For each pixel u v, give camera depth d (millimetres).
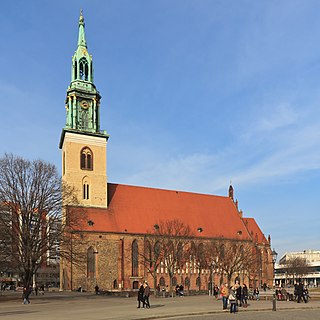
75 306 46500
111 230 92062
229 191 121875
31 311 39812
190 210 109375
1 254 58969
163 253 94312
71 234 75625
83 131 95250
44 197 62031
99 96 98938
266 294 79562
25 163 62531
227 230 110250
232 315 37125
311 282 194875
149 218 100000
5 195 60531
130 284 91938
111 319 31359
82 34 99188
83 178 93938
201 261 98812
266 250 116938
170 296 76188
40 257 65125
